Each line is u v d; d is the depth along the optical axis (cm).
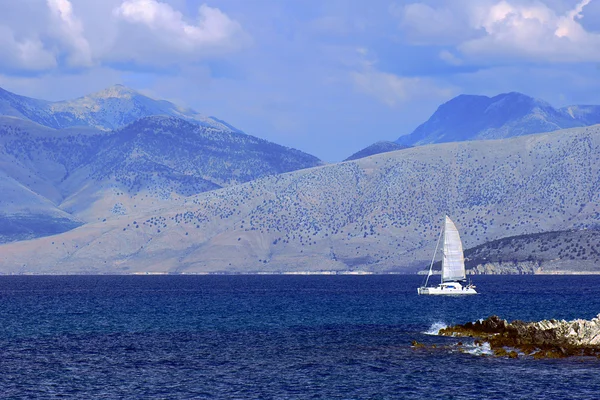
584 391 11112
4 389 11288
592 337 14862
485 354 14125
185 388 11400
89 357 14150
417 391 11200
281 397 10856
